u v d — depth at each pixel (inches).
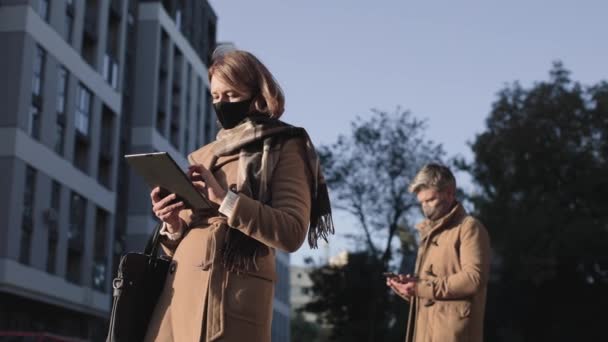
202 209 120.7
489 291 1754.4
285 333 3260.3
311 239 125.5
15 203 1327.5
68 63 1519.4
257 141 119.8
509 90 1818.4
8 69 1353.3
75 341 519.8
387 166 1808.6
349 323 1870.1
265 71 122.7
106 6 1700.3
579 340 1724.9
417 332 212.1
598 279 1720.0
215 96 123.6
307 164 123.0
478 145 1785.2
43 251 1414.9
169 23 2048.5
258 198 117.5
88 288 1589.6
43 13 1443.2
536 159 1748.3
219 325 112.8
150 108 1927.9
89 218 1603.1
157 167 110.3
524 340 1744.6
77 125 1571.1
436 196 215.5
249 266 115.3
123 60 1788.9
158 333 119.0
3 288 1305.4
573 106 1742.1
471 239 207.9
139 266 123.6
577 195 1748.3
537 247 1672.0
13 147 1331.2
